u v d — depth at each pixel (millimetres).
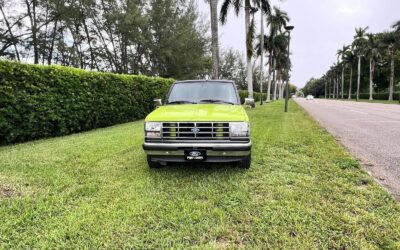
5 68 7523
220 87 5898
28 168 5160
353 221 3076
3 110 7445
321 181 4398
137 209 3439
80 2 26000
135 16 27828
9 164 5414
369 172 4855
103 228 3010
